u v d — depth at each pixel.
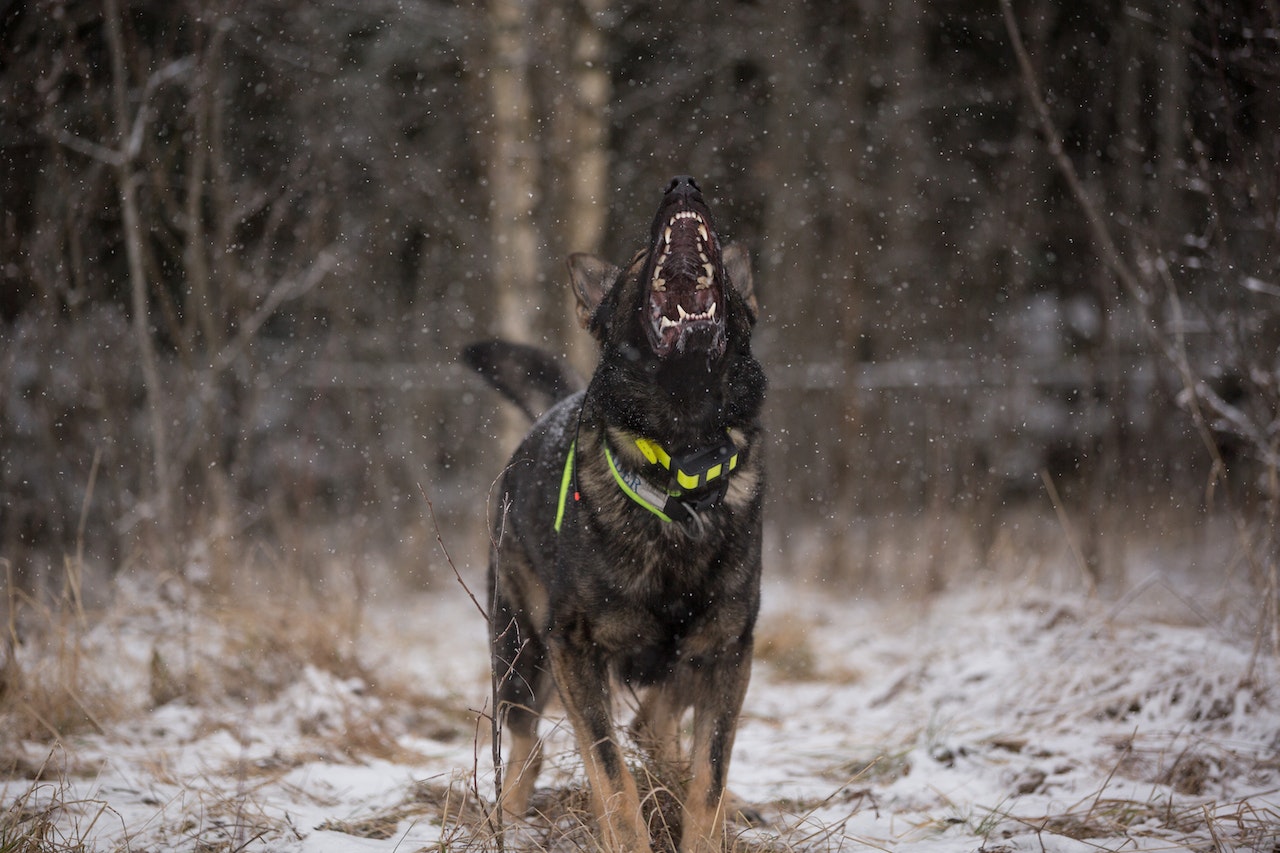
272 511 8.70
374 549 11.38
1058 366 12.55
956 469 11.07
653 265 3.85
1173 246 8.02
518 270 11.32
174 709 5.80
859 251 12.81
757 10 14.23
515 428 11.67
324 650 6.60
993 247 11.77
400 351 14.27
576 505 4.01
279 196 10.62
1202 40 8.23
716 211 14.27
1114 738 4.94
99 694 5.68
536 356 5.56
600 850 3.68
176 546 7.70
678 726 4.52
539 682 4.61
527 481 4.72
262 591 7.85
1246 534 6.02
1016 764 4.71
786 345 13.37
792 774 5.05
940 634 7.66
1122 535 8.88
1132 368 10.27
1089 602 6.84
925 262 13.58
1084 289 10.88
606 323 4.21
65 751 4.77
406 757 5.25
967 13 13.76
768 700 6.77
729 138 14.69
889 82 13.90
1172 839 3.74
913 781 4.70
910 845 3.86
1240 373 6.38
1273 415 6.24
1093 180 9.60
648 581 3.91
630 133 15.06
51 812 3.98
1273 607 5.77
